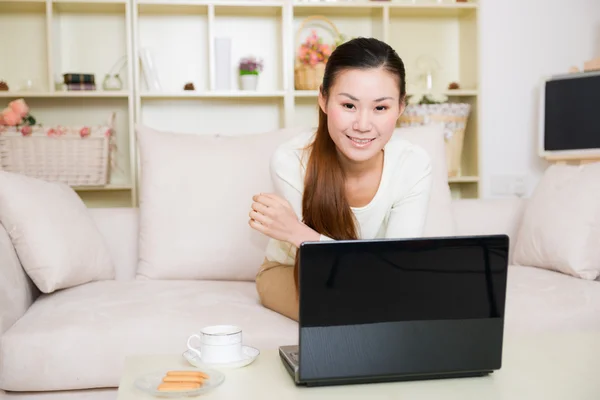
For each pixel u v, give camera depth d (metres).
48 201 2.04
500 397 1.03
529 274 2.17
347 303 1.09
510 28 3.90
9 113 3.22
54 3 3.50
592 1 3.95
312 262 1.07
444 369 1.12
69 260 1.98
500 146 3.92
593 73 3.01
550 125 3.14
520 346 1.32
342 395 1.05
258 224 1.43
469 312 1.13
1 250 1.84
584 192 2.18
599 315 1.87
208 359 1.20
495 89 3.91
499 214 2.51
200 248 2.21
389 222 1.69
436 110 3.55
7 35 3.67
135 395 1.03
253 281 2.27
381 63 1.35
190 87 3.60
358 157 1.39
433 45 3.99
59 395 1.64
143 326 1.67
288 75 3.55
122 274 2.32
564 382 1.09
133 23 3.45
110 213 2.38
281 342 1.66
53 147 3.27
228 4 3.52
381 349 1.10
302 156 1.66
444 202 2.36
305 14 3.83
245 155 2.32
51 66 3.45
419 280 1.11
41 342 1.62
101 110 3.73
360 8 3.72
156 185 2.28
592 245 2.11
